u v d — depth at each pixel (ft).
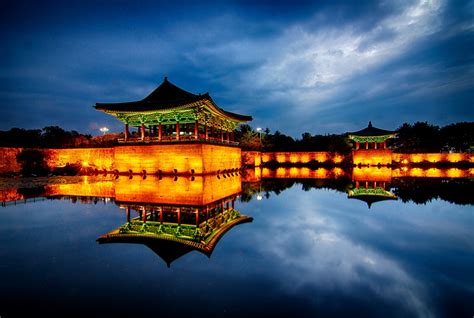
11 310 18.42
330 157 218.38
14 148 125.39
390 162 176.45
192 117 101.50
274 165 220.64
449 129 217.97
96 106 106.11
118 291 21.39
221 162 113.50
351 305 19.83
